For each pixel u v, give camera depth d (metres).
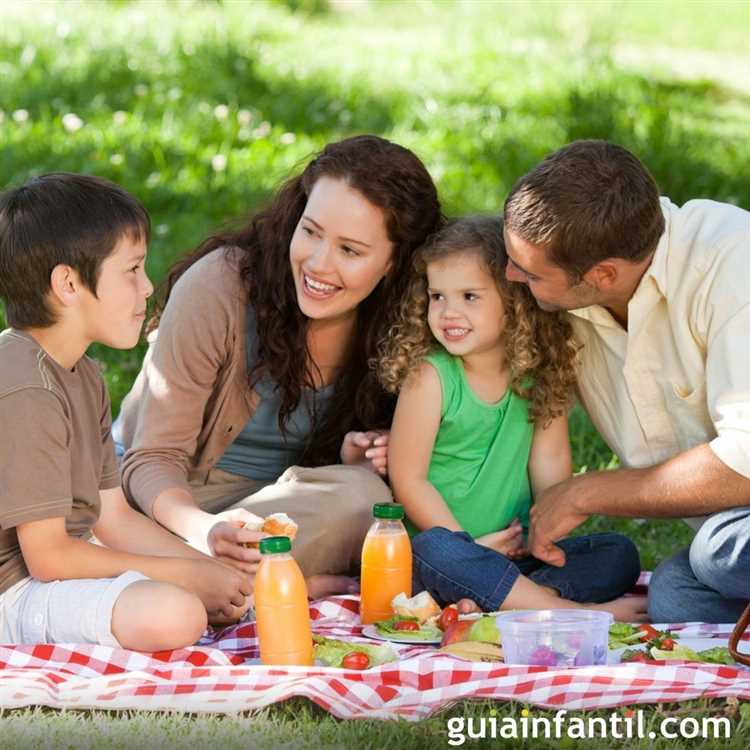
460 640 5.54
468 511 6.64
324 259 6.07
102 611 5.29
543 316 6.38
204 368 6.38
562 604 6.15
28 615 5.42
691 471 5.72
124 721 4.67
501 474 6.65
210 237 6.76
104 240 5.46
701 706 4.81
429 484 6.52
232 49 17.52
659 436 6.16
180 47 17.42
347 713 4.75
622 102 15.34
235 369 6.45
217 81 16.45
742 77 21.44
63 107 15.05
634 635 5.59
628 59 21.36
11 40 17.39
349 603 6.13
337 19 23.70
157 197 12.85
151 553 5.92
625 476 5.98
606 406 6.39
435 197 6.39
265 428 6.62
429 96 16.67
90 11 19.56
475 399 6.52
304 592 5.26
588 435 9.04
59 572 5.44
